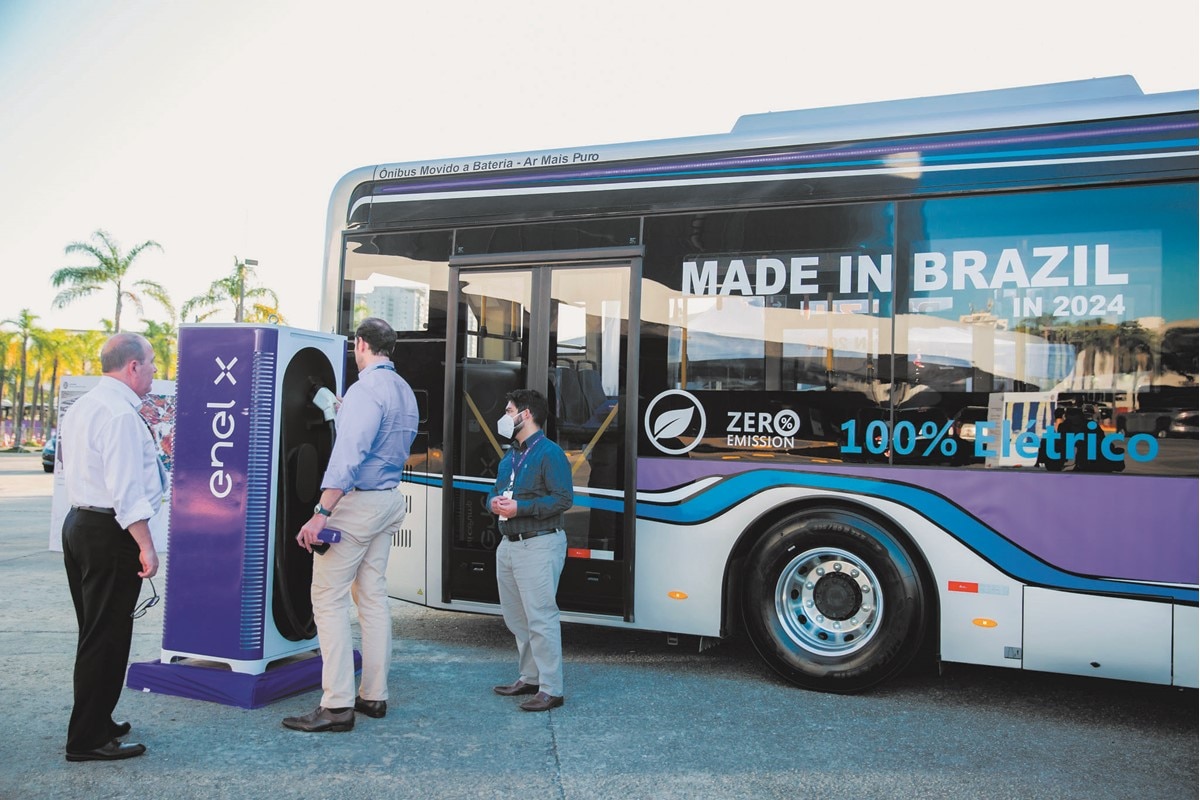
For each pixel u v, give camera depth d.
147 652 6.45
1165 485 4.97
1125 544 5.02
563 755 4.54
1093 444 5.12
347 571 4.91
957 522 5.34
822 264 5.78
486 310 6.60
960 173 5.54
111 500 4.30
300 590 5.51
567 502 5.19
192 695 5.32
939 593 5.37
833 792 4.14
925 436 5.45
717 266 6.01
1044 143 5.40
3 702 5.23
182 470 5.41
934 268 5.54
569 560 6.20
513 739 4.75
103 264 42.94
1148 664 4.96
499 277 6.59
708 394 5.95
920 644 5.42
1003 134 5.50
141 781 4.14
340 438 4.82
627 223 6.26
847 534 5.52
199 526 5.37
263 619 5.29
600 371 6.24
